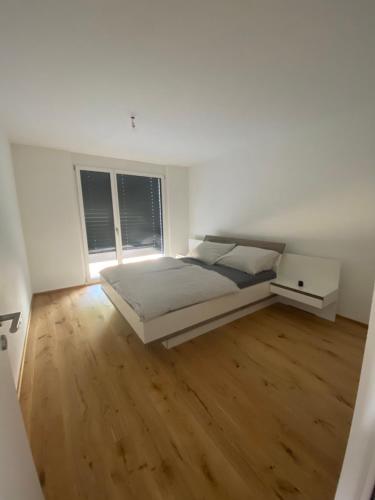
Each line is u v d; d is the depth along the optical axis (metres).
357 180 2.19
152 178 4.42
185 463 1.07
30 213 3.14
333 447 1.13
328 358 1.82
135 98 1.81
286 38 1.20
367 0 0.98
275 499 0.93
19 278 2.29
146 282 2.25
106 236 4.01
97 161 3.69
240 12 1.04
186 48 1.27
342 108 2.04
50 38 1.17
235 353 1.90
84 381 1.60
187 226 4.81
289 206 2.82
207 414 1.33
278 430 1.22
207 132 2.60
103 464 1.06
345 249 2.35
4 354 0.74
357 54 1.33
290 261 2.78
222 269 2.88
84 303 2.97
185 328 2.01
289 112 2.11
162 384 1.56
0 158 2.17
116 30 1.13
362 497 0.54
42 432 1.22
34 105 1.90
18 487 0.62
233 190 3.59
